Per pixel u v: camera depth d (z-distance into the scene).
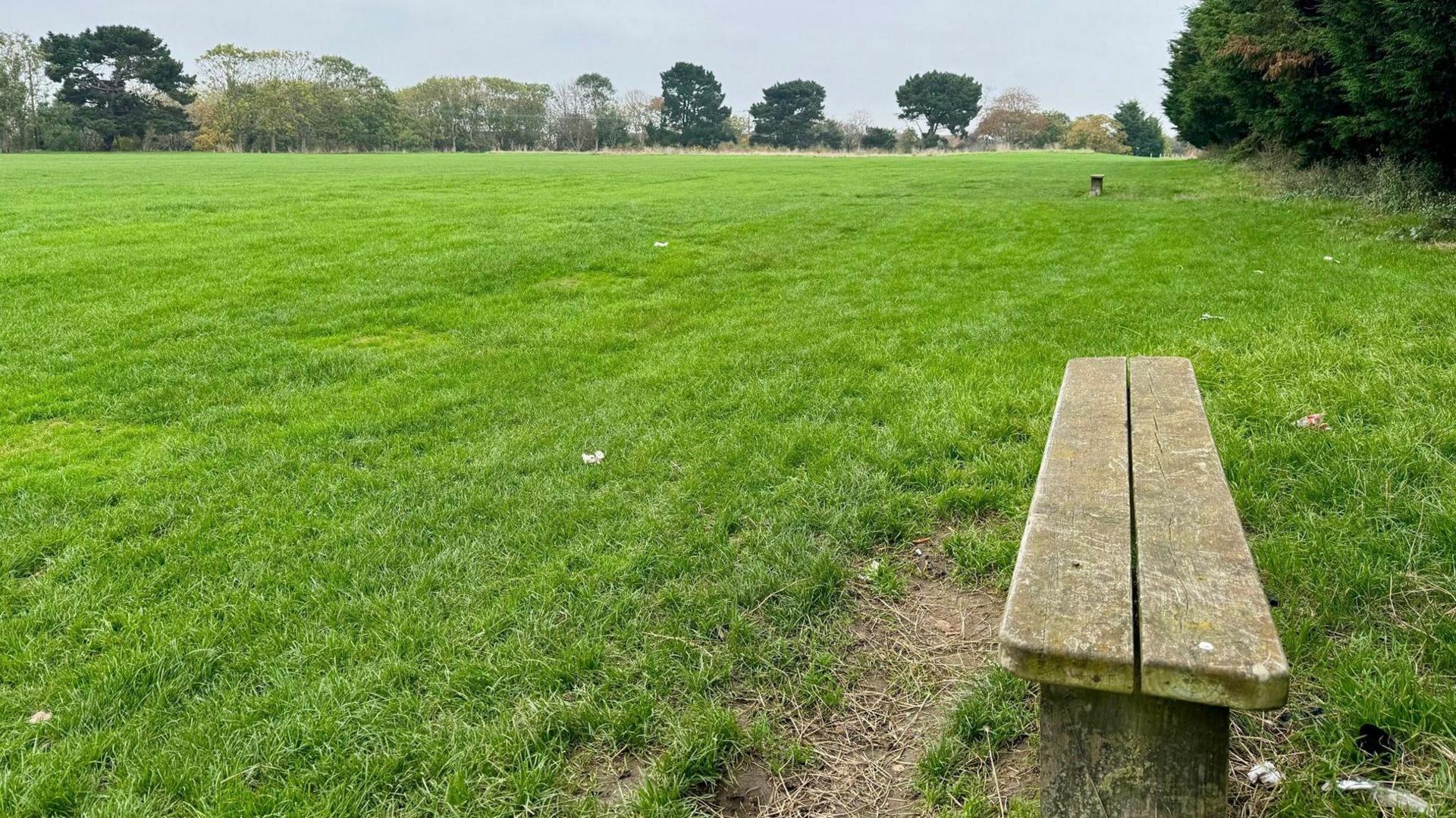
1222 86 20.02
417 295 8.98
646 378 6.04
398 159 50.09
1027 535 1.97
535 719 2.54
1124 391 3.12
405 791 2.34
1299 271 8.21
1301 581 2.79
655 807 2.22
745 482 4.12
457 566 3.48
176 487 4.45
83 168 33.75
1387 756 2.13
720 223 14.06
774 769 2.38
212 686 2.81
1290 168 18.08
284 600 3.29
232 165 37.81
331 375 6.48
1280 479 3.48
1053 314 7.20
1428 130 11.41
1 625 3.22
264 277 9.62
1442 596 2.64
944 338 6.61
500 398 5.79
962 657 2.82
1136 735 1.62
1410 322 5.56
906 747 2.46
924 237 12.48
